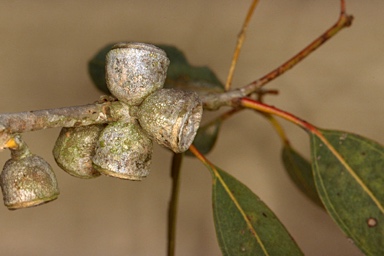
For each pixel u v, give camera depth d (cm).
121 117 25
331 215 29
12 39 36
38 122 25
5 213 36
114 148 25
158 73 25
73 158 26
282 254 29
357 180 29
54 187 25
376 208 28
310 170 34
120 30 36
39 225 36
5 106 36
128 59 25
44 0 36
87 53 36
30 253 36
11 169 25
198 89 34
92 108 25
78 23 36
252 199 29
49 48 36
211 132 34
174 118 25
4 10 36
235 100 29
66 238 36
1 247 36
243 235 29
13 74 36
